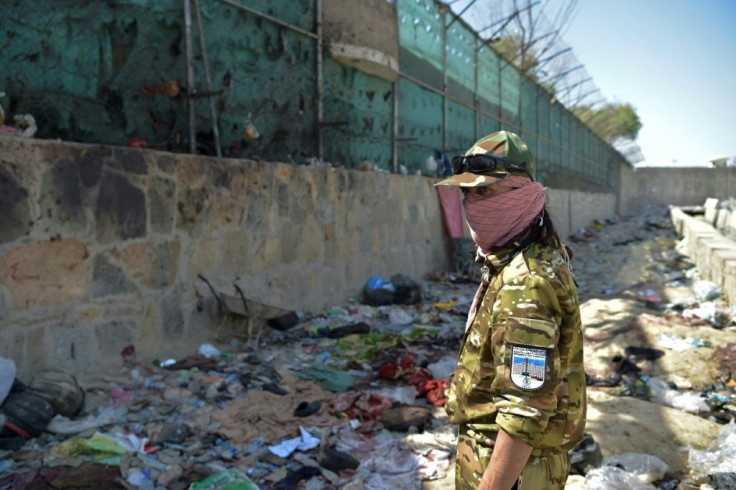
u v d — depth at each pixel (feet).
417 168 37.60
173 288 17.74
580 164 95.25
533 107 65.92
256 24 23.06
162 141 19.06
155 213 17.06
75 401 12.88
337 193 26.17
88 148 15.03
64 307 14.47
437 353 19.04
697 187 141.38
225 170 19.62
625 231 77.92
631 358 17.80
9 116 14.87
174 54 19.38
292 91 25.30
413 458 11.42
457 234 39.09
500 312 4.61
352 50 28.07
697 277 33.78
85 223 14.97
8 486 9.92
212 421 12.96
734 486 10.41
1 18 14.64
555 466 4.95
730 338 18.47
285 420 13.17
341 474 10.98
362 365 17.75
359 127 30.66
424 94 38.22
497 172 4.82
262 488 10.44
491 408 4.86
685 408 14.78
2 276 13.07
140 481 10.36
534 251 4.73
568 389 4.79
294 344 19.71
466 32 45.62
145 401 13.89
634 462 11.33
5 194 13.10
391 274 31.07
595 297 30.19
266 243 21.68
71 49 16.35
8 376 11.85
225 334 19.31
